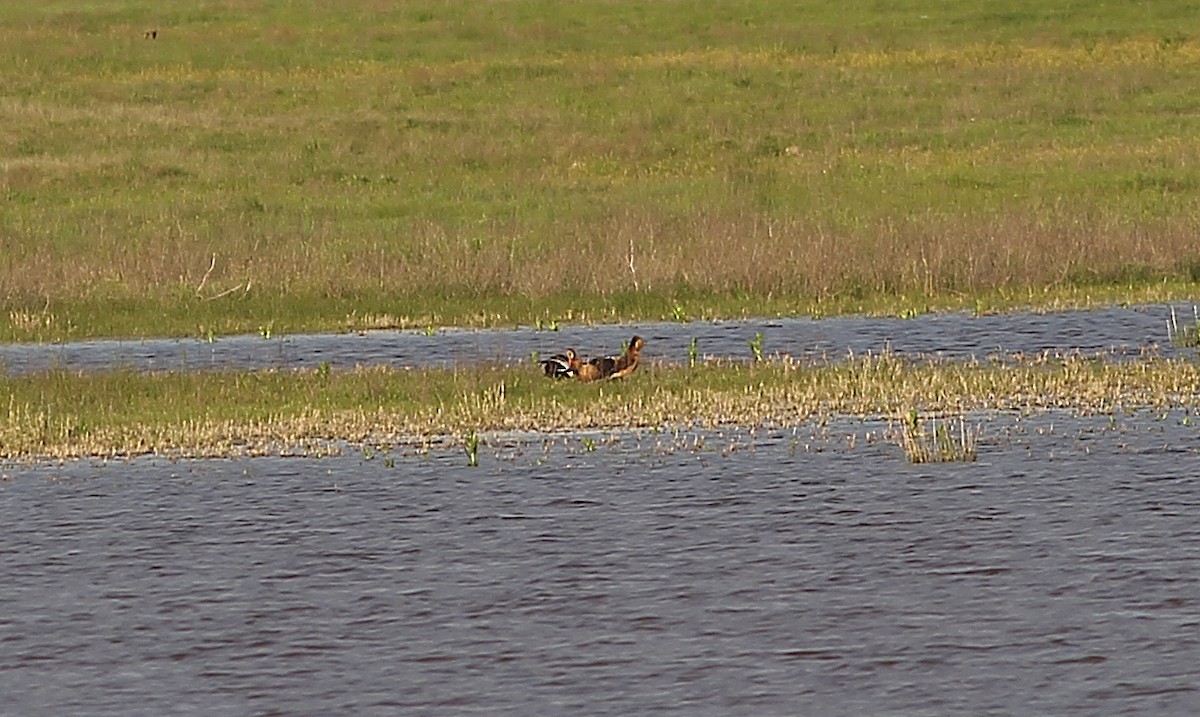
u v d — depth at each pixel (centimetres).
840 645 3922
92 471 5494
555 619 4122
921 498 5059
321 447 5762
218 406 6338
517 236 10769
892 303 8919
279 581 4422
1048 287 9219
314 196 12900
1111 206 11588
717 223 10531
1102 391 6456
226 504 5106
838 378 6650
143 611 4222
